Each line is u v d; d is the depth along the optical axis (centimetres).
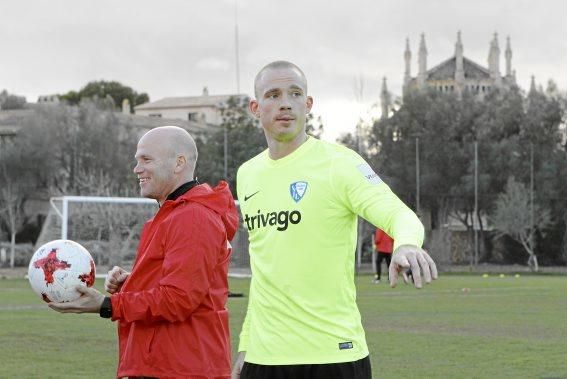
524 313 2762
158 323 793
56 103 9344
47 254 800
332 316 775
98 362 1692
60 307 795
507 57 18338
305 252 778
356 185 761
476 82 16312
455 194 9400
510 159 9394
